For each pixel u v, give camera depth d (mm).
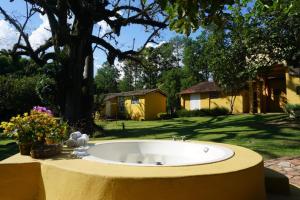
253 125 15742
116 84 57656
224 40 17891
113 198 3768
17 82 25484
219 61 18172
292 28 14891
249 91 24266
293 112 16500
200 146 6508
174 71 42094
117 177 3771
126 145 7277
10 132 5309
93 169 4145
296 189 5816
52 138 5328
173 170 3996
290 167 7508
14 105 24750
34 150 5012
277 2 4531
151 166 4191
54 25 15984
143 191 3705
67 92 16531
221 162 4488
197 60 41281
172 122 23953
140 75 52906
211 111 26953
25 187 4758
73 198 4078
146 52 20734
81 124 15773
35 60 16531
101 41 17203
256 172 4375
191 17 3324
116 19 16859
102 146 6621
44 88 16562
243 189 4094
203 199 3773
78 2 15906
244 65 17547
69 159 4844
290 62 15852
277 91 23375
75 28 16734
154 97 33125
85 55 17125
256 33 15625
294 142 10664
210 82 30891
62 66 16406
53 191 4402
